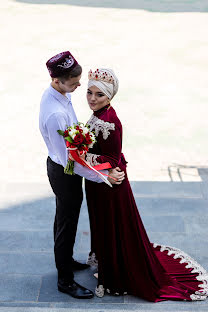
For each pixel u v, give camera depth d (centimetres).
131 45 2491
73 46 2498
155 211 1001
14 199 1066
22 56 2330
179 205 1027
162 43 2512
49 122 622
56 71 598
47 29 2841
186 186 1124
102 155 651
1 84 1939
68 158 634
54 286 750
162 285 732
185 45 2462
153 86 1905
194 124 1534
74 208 688
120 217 693
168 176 1188
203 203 1036
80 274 784
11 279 768
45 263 816
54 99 627
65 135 607
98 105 643
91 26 2898
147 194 1082
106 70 627
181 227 934
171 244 874
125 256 712
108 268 716
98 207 691
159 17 3084
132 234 711
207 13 3158
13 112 1650
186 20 2984
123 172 671
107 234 696
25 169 1246
